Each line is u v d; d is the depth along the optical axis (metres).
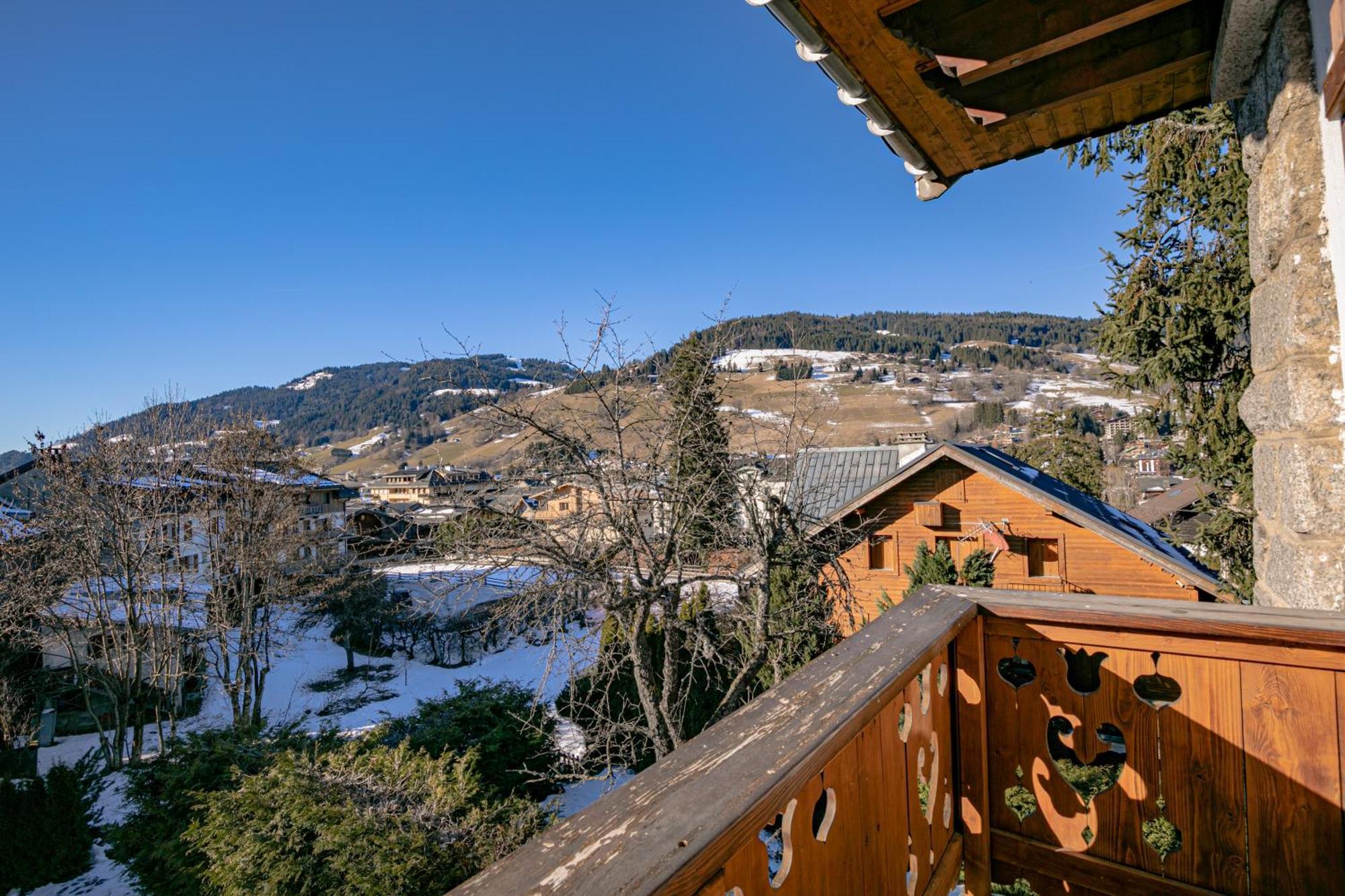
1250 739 1.72
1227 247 6.53
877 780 1.37
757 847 0.89
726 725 1.06
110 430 17.23
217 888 7.13
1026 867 1.94
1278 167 2.36
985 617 2.02
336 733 11.83
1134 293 7.38
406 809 7.19
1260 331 2.66
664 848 0.71
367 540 8.12
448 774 7.88
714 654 8.10
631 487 7.29
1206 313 6.77
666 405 7.59
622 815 0.78
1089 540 12.00
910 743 1.57
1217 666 1.75
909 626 1.66
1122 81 2.74
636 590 7.13
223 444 18.09
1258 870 1.69
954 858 1.85
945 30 2.40
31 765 16.73
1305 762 1.65
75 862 11.36
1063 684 1.93
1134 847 1.83
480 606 8.12
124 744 17.95
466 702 11.88
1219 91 2.70
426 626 21.56
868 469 16.66
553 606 7.00
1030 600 1.98
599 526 7.35
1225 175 6.28
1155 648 1.82
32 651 19.33
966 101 2.87
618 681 10.95
